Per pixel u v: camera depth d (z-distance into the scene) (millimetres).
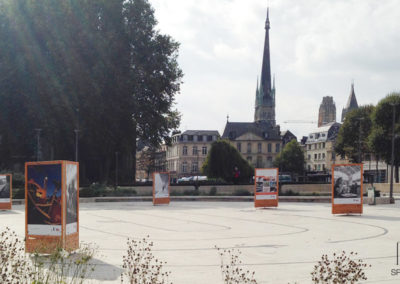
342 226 18641
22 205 33406
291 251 12219
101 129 48281
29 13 47562
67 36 46938
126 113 49031
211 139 135000
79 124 46562
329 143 125812
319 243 13742
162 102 52875
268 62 183500
